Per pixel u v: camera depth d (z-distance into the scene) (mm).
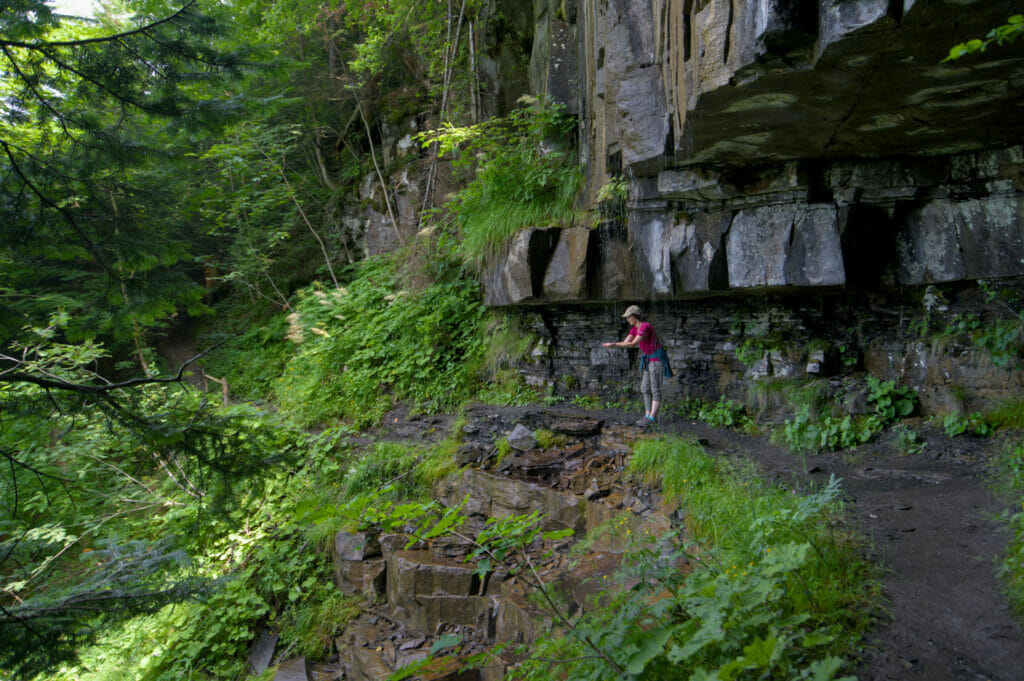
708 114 4582
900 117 4637
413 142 13555
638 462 5719
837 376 6844
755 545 3277
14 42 3377
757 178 6258
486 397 9219
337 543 6922
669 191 6555
